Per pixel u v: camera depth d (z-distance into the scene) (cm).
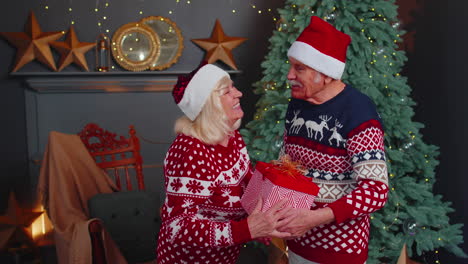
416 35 373
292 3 300
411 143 300
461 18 322
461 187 327
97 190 284
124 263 226
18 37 397
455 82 330
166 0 434
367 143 150
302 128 166
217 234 131
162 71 423
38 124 420
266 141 313
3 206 418
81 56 409
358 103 155
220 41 436
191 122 145
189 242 132
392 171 304
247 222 132
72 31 409
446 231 311
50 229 393
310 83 159
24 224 356
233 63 440
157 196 268
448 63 337
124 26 421
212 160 142
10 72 406
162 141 448
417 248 303
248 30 454
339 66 157
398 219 303
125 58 424
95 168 287
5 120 414
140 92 437
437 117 352
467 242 320
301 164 168
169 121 446
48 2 412
